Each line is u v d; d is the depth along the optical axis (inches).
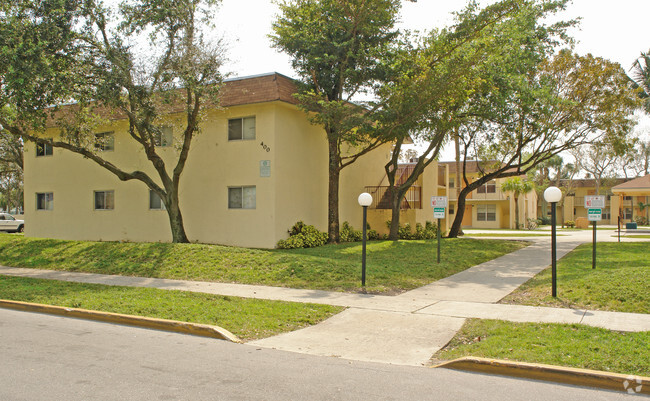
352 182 954.1
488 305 354.3
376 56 710.5
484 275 505.4
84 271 553.9
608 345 240.8
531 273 515.2
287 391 191.8
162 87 618.8
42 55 535.8
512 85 764.6
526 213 1930.4
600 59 820.6
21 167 1267.2
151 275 512.7
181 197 816.3
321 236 782.5
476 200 1817.2
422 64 679.7
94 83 601.0
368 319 320.8
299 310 341.7
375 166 1047.6
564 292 376.8
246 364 229.8
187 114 709.3
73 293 406.3
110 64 594.9
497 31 713.0
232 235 767.1
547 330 273.7
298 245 729.0
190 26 619.5
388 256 637.9
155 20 595.8
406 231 945.5
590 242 932.6
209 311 333.4
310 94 684.7
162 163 697.0
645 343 242.7
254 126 751.7
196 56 610.9
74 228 931.3
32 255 661.9
